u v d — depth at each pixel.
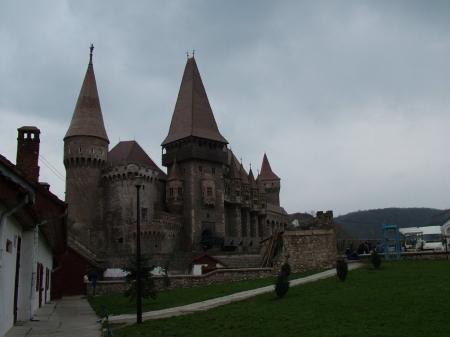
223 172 109.94
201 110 107.06
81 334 14.98
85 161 85.69
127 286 34.19
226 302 21.12
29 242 18.73
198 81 110.88
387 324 13.52
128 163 86.88
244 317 16.41
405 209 178.38
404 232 50.00
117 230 84.56
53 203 18.02
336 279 25.17
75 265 41.06
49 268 30.97
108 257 62.78
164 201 99.62
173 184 97.56
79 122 87.12
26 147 22.09
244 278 32.38
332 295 19.62
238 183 111.44
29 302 18.48
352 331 12.99
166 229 89.25
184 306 21.28
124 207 84.69
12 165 14.37
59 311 23.12
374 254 28.88
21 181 14.58
